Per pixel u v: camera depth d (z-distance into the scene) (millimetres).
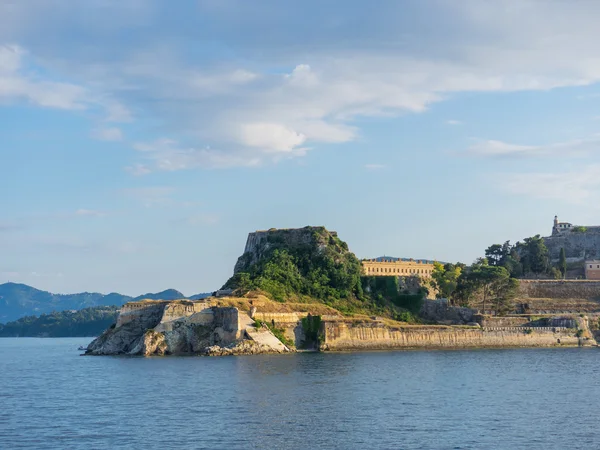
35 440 93312
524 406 116812
